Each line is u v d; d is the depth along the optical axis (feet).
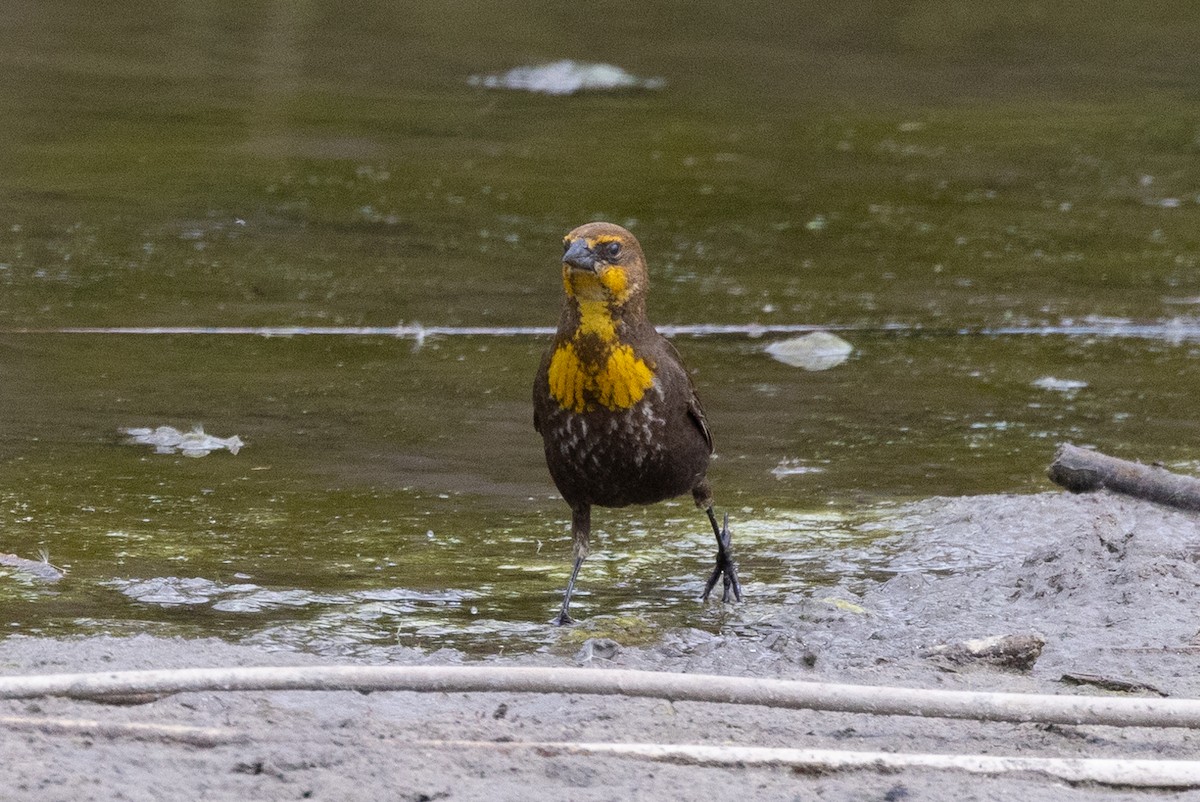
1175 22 123.54
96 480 37.29
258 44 104.78
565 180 72.84
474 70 99.76
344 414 42.91
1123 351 50.47
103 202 65.98
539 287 56.13
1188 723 22.58
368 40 108.27
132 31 106.83
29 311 51.52
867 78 101.71
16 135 77.05
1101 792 21.25
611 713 24.14
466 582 32.24
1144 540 33.53
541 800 20.24
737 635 29.66
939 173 76.54
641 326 29.96
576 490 30.96
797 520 36.19
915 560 33.81
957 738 23.47
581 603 31.32
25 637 27.63
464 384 45.78
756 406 44.37
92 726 21.89
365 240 61.87
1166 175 76.84
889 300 55.77
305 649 27.81
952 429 42.65
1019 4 130.21
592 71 98.94
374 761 21.42
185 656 26.81
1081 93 97.76
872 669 26.94
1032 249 63.36
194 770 20.83
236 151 75.92
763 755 21.84
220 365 46.93
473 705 24.72
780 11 126.11
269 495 36.83
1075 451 37.27
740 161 78.02
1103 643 28.50
